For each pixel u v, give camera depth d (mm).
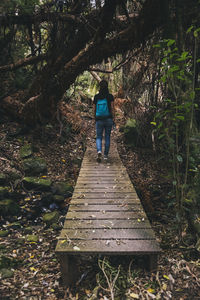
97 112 5168
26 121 6203
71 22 4586
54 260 2605
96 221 2676
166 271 2322
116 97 9828
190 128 2516
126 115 8555
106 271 2258
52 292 2107
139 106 6891
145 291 2062
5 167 4680
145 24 3898
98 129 5316
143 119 6828
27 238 3057
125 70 7266
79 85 11312
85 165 5266
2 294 2039
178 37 3018
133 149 6957
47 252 2775
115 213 2877
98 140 5348
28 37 5613
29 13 4344
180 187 2812
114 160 5699
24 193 4281
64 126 7219
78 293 2100
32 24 4820
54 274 2363
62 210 3957
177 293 2051
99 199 3316
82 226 2562
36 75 6383
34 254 2723
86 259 2557
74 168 5746
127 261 2461
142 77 5980
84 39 4797
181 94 2721
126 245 2215
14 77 7047
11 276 2289
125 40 4309
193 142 2729
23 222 3508
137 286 2105
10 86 6809
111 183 4027
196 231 2645
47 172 5234
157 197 4488
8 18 4410
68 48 5094
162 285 2127
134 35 4188
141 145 7023
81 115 9195
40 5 4410
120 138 7699
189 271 2281
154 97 5820
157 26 3930
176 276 2254
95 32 4512
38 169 5008
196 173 2729
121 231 2463
